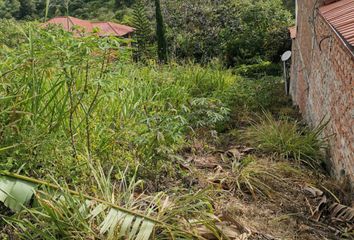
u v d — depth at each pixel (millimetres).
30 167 2439
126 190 2551
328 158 4520
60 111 2826
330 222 3145
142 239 2039
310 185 3742
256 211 3078
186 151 4266
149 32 19094
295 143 4684
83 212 2176
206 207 2781
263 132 4977
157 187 3004
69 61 2510
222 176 3609
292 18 20641
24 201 2217
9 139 2500
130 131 3363
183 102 5266
